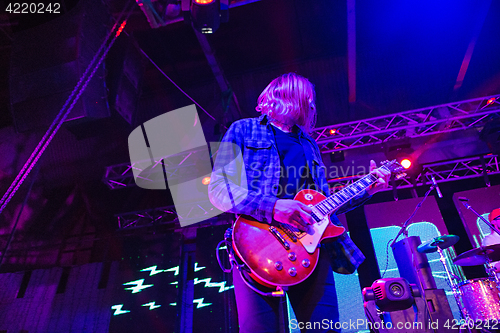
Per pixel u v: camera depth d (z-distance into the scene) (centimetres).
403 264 424
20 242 747
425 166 679
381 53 700
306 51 709
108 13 459
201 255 637
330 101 755
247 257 114
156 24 465
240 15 629
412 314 278
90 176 827
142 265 674
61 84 419
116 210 841
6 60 605
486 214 603
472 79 697
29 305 694
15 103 427
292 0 609
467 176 677
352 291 548
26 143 727
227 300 586
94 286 708
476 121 641
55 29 423
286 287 115
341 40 689
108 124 490
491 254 387
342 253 141
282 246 118
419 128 671
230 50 698
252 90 759
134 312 624
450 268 546
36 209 798
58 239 812
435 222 598
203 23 417
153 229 797
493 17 618
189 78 747
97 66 445
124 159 794
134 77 530
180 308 654
